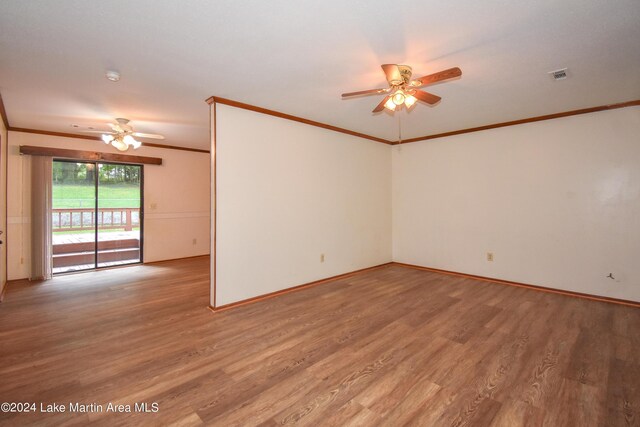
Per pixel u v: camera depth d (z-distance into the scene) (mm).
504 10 1880
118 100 3486
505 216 4547
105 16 1919
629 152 3623
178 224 6551
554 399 1914
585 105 3713
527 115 4129
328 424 1705
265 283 3896
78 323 3086
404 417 1760
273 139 3951
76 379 2127
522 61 2549
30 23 1986
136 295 4004
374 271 5344
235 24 2020
